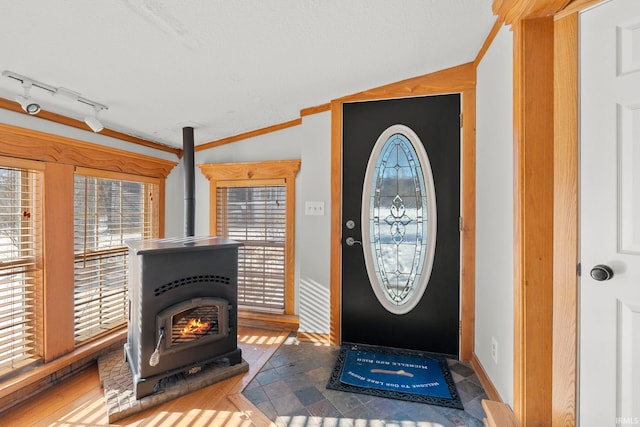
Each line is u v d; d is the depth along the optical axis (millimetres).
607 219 1127
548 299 1280
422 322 2244
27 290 1900
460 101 2135
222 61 1661
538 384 1289
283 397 1732
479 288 1988
